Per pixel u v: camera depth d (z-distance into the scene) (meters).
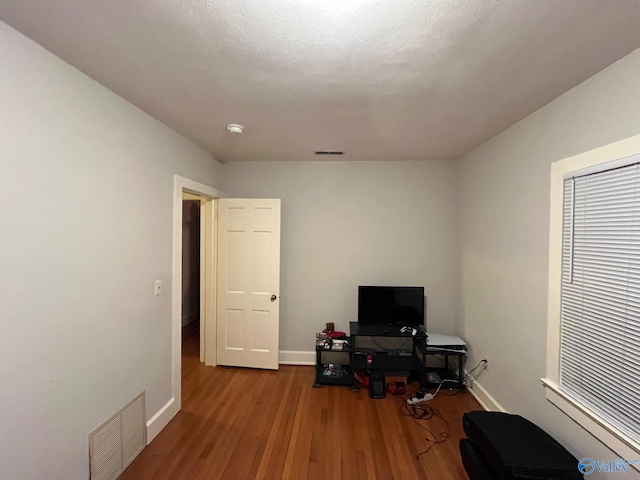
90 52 1.34
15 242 1.21
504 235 2.32
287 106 1.92
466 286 3.07
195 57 1.37
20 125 1.22
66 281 1.45
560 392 1.65
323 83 1.61
